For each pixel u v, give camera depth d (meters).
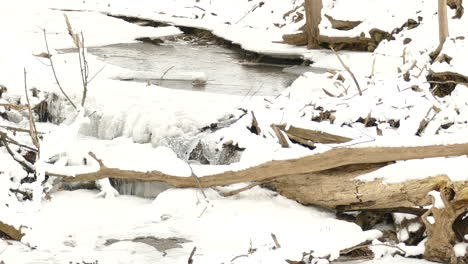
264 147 8.23
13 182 8.21
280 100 9.49
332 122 8.70
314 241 6.87
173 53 15.51
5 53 12.38
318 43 14.87
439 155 7.16
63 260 6.81
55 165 8.30
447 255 6.80
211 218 7.65
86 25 17.52
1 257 6.91
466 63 10.72
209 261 6.60
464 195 6.78
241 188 8.07
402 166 7.21
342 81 9.86
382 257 6.93
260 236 7.15
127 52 15.21
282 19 17.53
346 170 7.54
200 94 10.52
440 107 8.82
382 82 9.51
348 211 7.71
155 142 9.12
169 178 8.11
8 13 17.80
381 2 14.72
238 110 9.59
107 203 8.20
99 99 10.08
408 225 7.16
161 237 7.26
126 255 6.86
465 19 12.86
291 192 7.96
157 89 10.77
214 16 18.94
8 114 10.05
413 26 13.90
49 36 15.54
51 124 10.08
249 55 15.27
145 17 18.72
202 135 8.98
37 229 7.34
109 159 8.42
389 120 8.59
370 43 14.17
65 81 10.83
